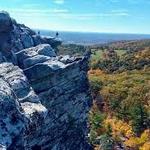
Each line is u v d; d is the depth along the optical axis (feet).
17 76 109.29
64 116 138.62
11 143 77.10
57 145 134.92
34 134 108.88
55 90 133.08
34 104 105.40
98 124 347.97
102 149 299.79
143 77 536.42
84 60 148.15
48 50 146.41
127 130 362.33
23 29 162.40
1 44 138.62
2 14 137.59
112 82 509.76
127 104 421.18
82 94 150.20
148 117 374.63
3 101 80.28
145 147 322.14
